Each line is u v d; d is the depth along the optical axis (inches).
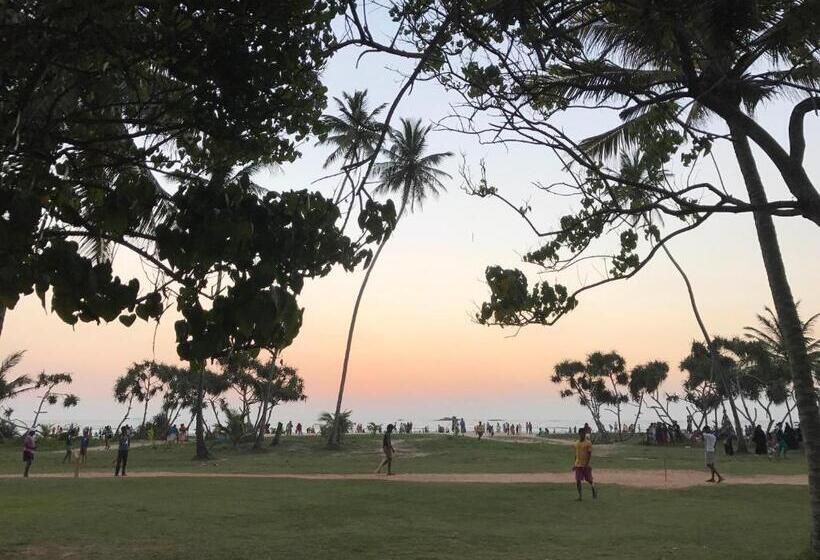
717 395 2159.2
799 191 220.8
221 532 438.9
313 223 138.2
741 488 743.7
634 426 2746.1
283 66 150.7
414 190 1742.1
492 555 385.7
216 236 123.6
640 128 276.2
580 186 243.4
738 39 215.6
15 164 135.6
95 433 2770.7
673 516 549.3
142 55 137.2
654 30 221.0
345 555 375.2
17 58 125.5
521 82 205.3
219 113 153.9
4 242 111.3
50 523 465.4
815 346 1771.7
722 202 217.9
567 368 2669.8
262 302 125.7
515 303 225.8
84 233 132.0
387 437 963.3
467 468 1115.3
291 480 806.5
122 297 119.1
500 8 187.3
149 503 575.8
